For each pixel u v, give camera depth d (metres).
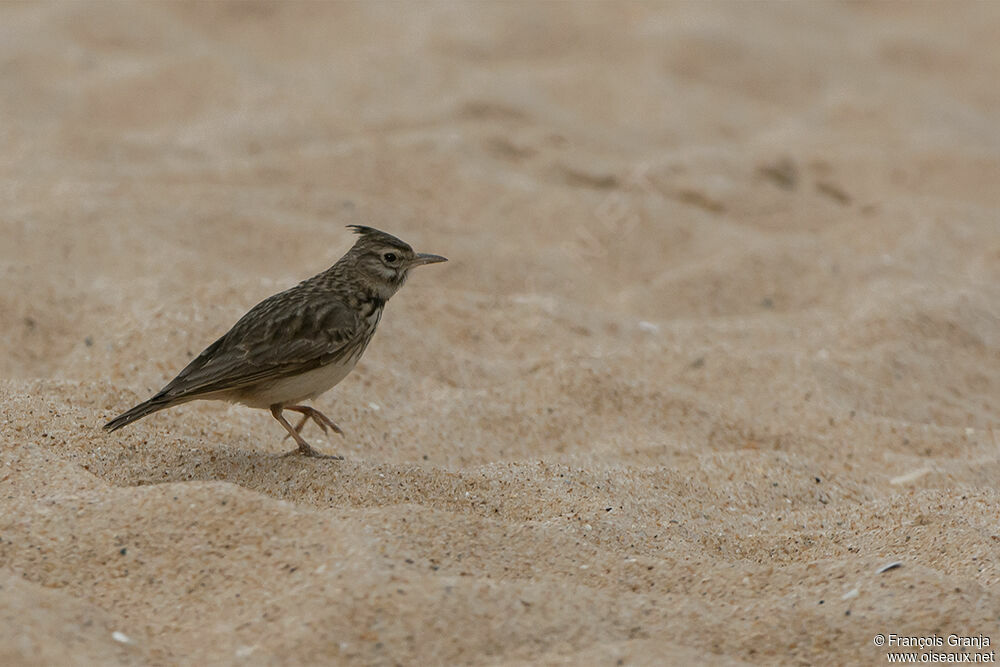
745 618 7.55
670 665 6.80
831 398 12.97
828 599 7.77
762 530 9.85
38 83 22.11
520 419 12.09
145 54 24.42
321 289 9.93
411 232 17.06
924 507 9.99
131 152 19.42
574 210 18.34
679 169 20.36
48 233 15.54
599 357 13.69
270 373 9.26
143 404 8.93
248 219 16.73
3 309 13.54
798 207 19.53
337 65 24.28
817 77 26.23
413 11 27.97
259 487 9.15
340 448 11.00
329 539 7.70
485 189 18.92
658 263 17.44
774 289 16.47
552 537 8.45
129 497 8.16
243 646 6.79
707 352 13.82
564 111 23.19
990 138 23.80
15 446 9.11
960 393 13.76
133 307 13.78
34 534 7.80
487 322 14.58
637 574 8.12
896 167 21.22
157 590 7.39
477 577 7.69
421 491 9.37
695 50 26.45
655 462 11.20
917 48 28.75
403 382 12.49
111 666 6.45
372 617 6.96
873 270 16.73
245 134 20.48
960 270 17.16
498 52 26.06
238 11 27.56
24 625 6.58
